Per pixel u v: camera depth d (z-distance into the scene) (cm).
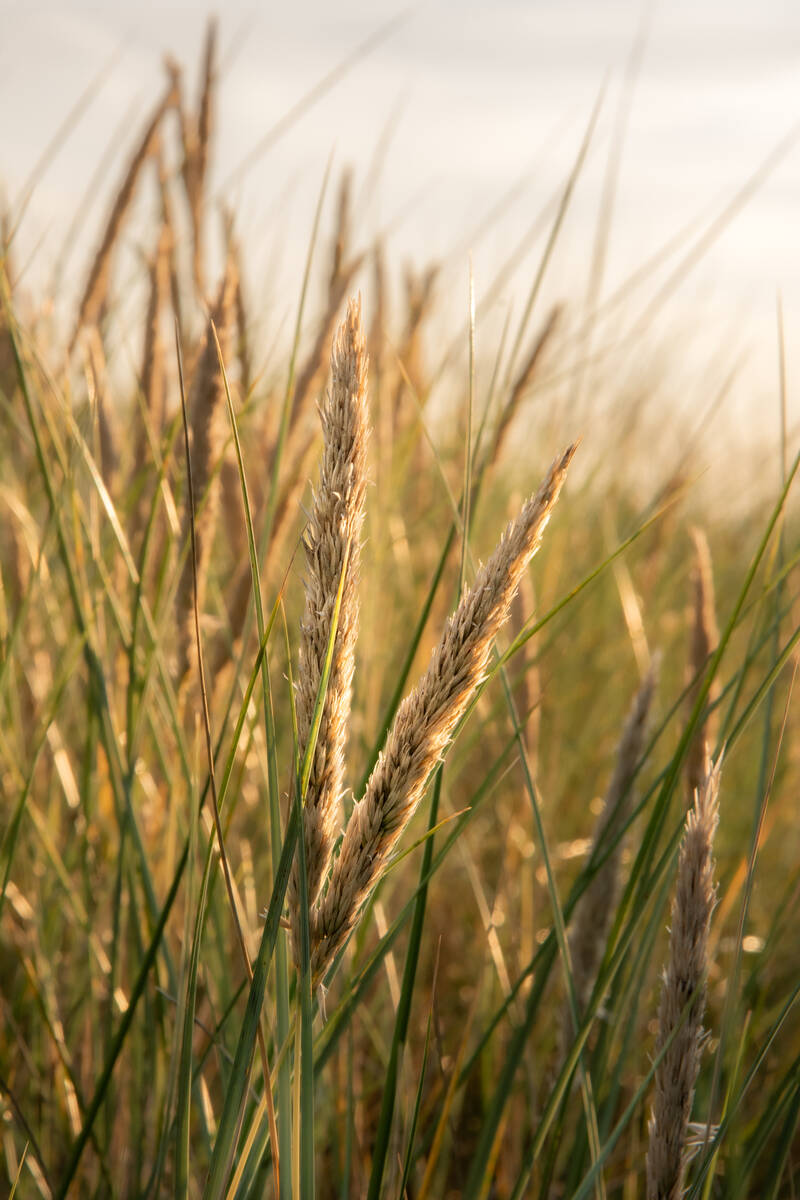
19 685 132
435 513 188
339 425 65
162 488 93
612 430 238
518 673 127
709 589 95
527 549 66
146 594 105
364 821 67
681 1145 73
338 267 126
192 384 87
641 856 80
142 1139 91
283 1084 69
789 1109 84
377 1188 79
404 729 67
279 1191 69
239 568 93
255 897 118
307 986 68
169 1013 104
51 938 121
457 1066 104
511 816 146
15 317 99
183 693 92
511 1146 118
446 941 163
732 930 163
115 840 118
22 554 126
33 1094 108
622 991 88
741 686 85
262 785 126
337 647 66
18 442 142
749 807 198
